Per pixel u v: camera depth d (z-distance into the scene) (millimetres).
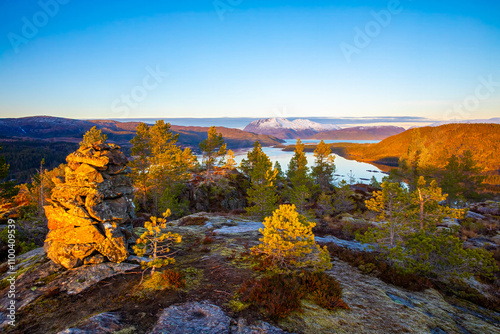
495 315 8906
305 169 56344
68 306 7418
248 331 6148
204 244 14055
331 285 8562
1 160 29844
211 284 8836
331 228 23547
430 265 11289
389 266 11383
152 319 6691
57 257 9719
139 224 22516
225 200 49312
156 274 9188
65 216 10219
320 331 6387
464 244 18672
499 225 25812
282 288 8016
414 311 7863
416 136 62562
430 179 49625
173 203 35250
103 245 10180
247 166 58781
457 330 7180
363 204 45156
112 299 7777
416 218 15820
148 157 39000
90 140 40062
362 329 6648
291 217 10047
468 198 49219
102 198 10797
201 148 55750
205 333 6059
